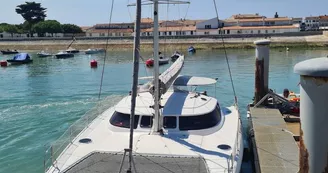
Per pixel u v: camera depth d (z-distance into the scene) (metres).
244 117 17.03
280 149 9.88
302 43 81.19
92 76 38.38
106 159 7.53
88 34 125.25
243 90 25.73
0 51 89.25
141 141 8.60
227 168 7.32
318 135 4.84
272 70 39.28
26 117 18.31
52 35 130.50
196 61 53.25
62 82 33.84
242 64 47.00
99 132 9.44
